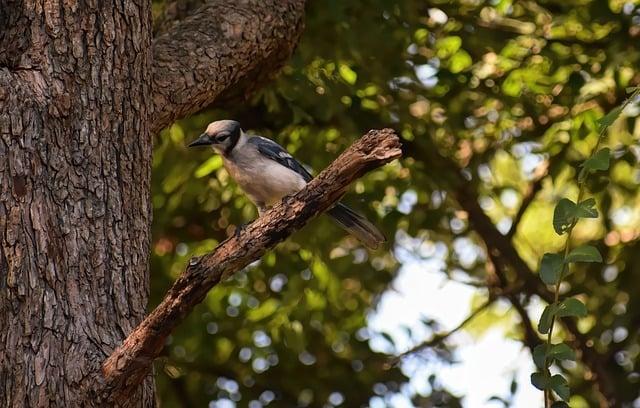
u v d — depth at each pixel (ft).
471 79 45.34
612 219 52.85
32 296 22.54
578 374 52.37
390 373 50.11
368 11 42.32
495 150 48.78
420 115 47.55
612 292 50.93
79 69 24.89
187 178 46.47
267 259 47.57
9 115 23.63
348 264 48.93
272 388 51.13
